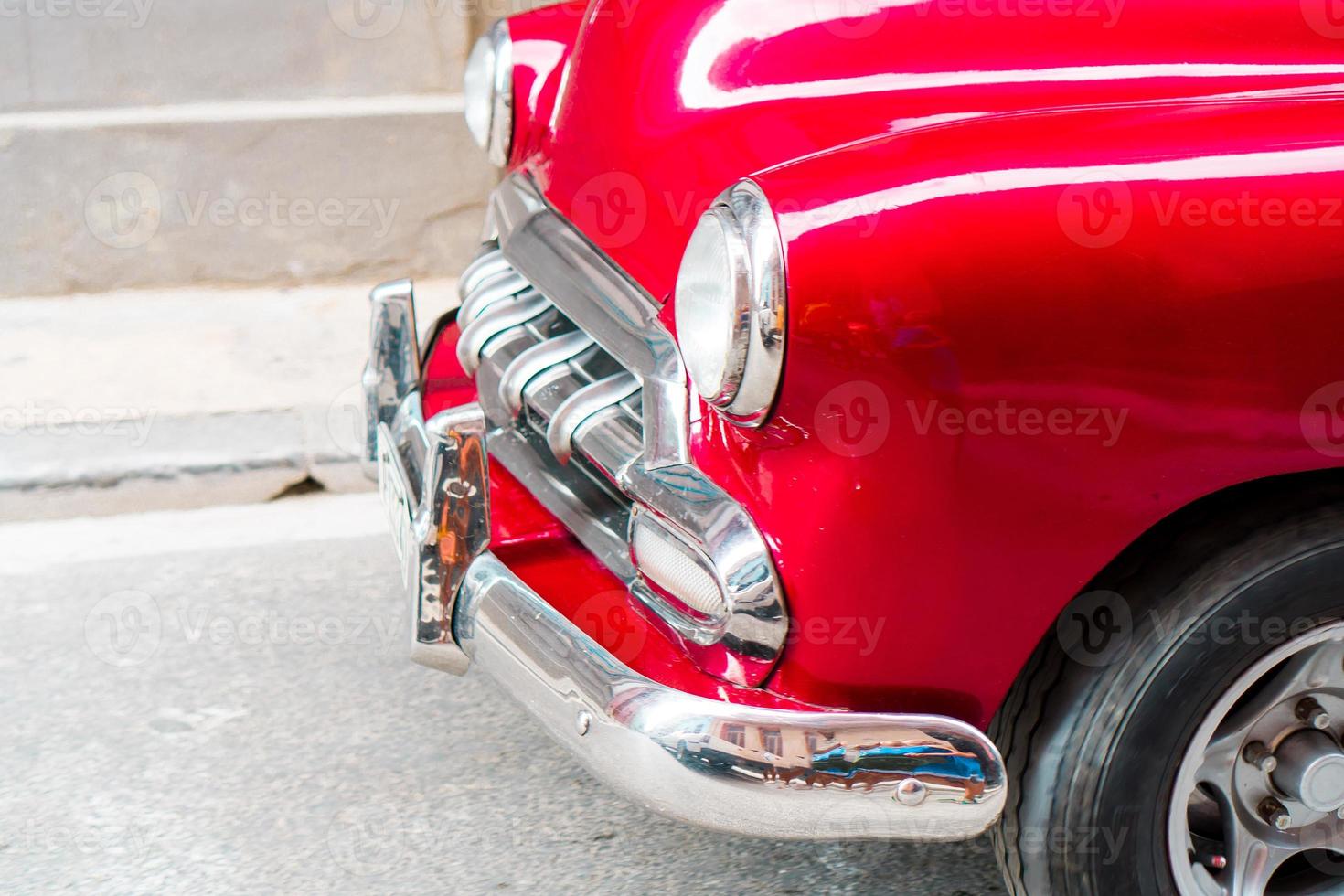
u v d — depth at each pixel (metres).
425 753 4.19
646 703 3.48
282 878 3.93
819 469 3.45
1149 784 3.53
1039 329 3.40
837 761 3.46
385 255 7.01
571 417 3.75
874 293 3.39
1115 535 3.47
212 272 6.84
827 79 3.74
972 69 3.73
